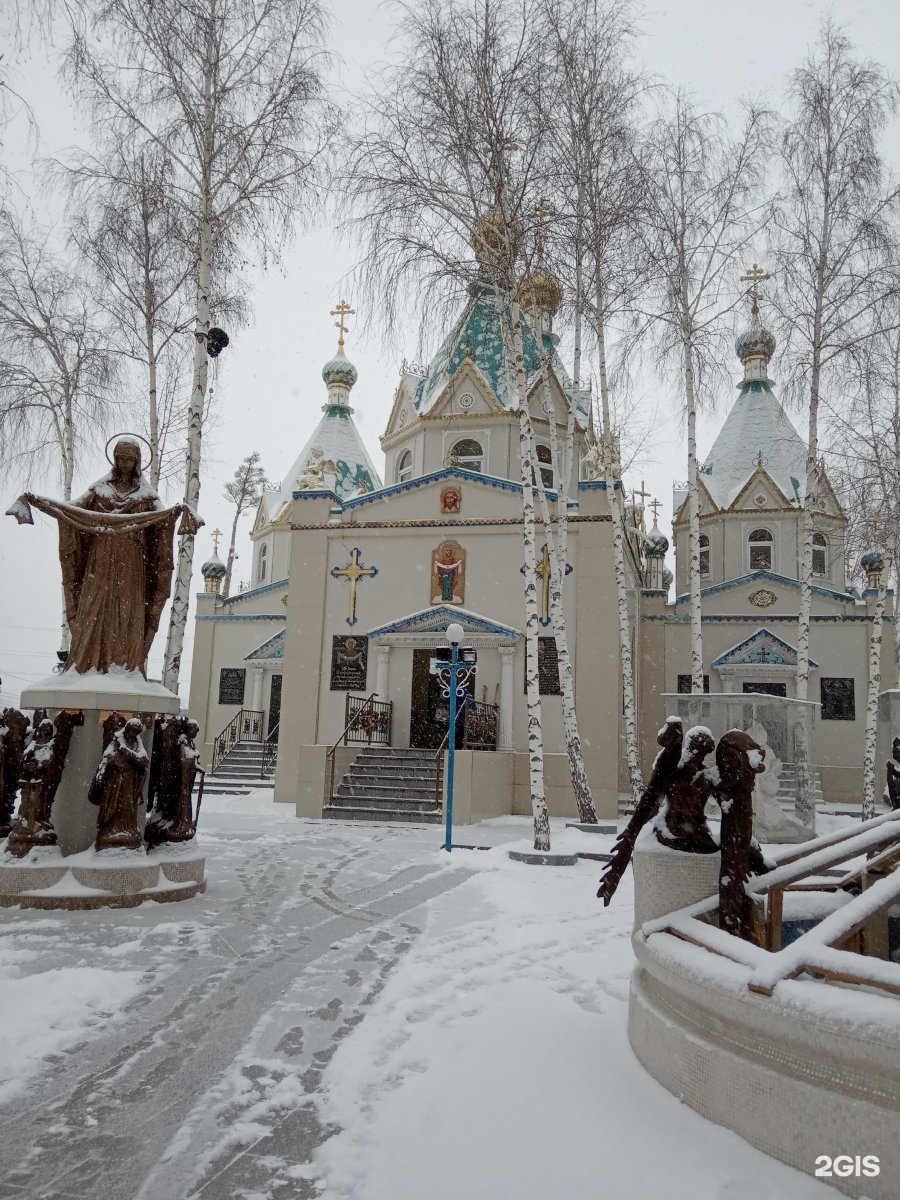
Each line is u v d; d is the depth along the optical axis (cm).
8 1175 383
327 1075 500
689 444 1928
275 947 799
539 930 887
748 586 3234
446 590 2522
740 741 492
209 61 1545
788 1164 360
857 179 1956
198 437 1480
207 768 3406
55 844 939
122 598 1012
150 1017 596
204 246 1530
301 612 2588
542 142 1645
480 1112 439
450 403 2956
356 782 2228
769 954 397
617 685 2361
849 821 2206
